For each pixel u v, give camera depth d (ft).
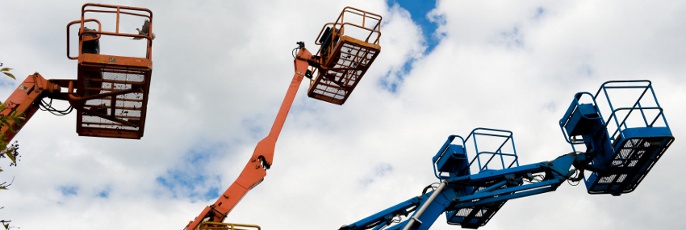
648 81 71.10
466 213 77.82
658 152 70.03
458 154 72.90
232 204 70.85
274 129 77.61
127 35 64.44
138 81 65.05
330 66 85.25
